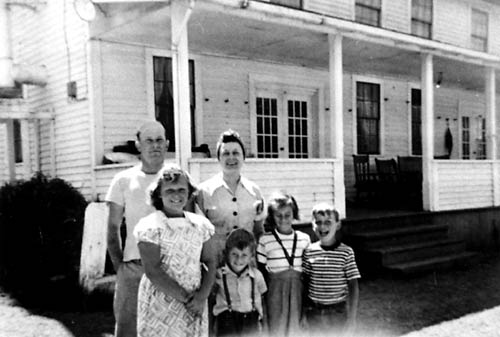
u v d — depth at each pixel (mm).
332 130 9031
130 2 7852
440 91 15516
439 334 5664
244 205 4145
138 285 3842
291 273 4102
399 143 14359
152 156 3938
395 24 13734
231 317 3857
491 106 11953
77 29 9836
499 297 7160
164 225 3279
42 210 8328
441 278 8336
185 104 7219
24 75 10641
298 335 4125
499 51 16281
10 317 6309
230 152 4090
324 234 4156
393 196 12508
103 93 9625
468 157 16344
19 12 12016
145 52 10086
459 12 15227
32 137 11852
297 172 8531
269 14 8000
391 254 8562
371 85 13797
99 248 7090
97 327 5840
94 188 9477
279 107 12164
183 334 3299
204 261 3451
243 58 11422
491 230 11602
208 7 7324
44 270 8023
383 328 5848
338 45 8969
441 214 10586
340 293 4129
